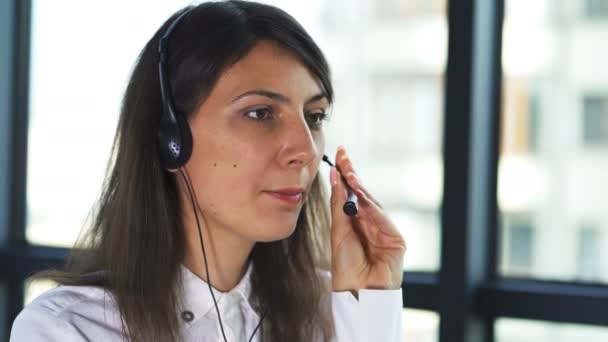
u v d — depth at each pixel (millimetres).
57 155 2990
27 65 3051
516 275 2434
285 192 1266
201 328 1335
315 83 1315
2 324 3004
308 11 2504
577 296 2271
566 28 2332
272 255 1484
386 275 1409
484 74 2389
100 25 2816
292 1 2512
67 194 2979
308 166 1296
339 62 2492
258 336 1428
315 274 1532
